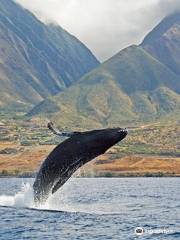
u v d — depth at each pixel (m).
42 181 138.88
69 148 132.25
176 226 135.62
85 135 131.62
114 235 119.31
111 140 128.62
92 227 129.50
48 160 135.88
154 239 115.12
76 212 157.50
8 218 140.50
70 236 117.38
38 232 121.81
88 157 130.75
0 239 113.19
